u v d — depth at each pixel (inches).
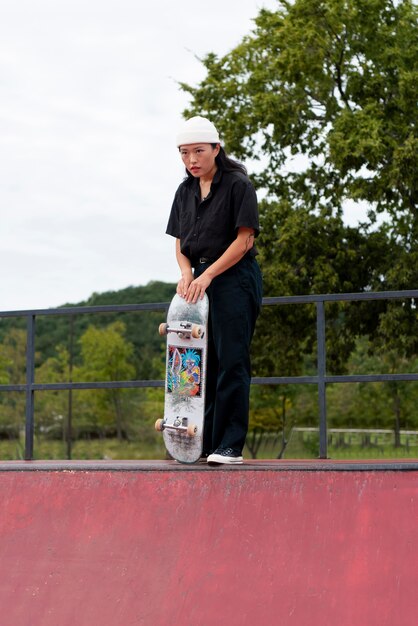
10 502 230.2
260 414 1675.7
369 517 201.3
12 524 223.3
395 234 968.3
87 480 230.2
